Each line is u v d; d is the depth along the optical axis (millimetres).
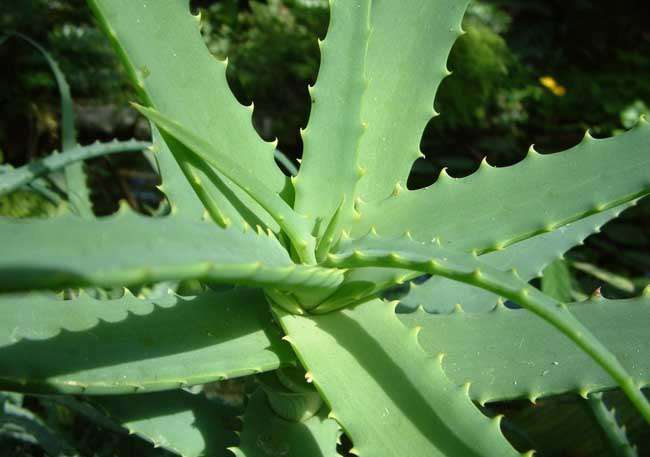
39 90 1144
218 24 1352
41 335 270
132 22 283
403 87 339
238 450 289
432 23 342
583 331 207
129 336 270
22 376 247
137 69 287
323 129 313
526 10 1683
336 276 266
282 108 1247
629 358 288
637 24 1657
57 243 164
